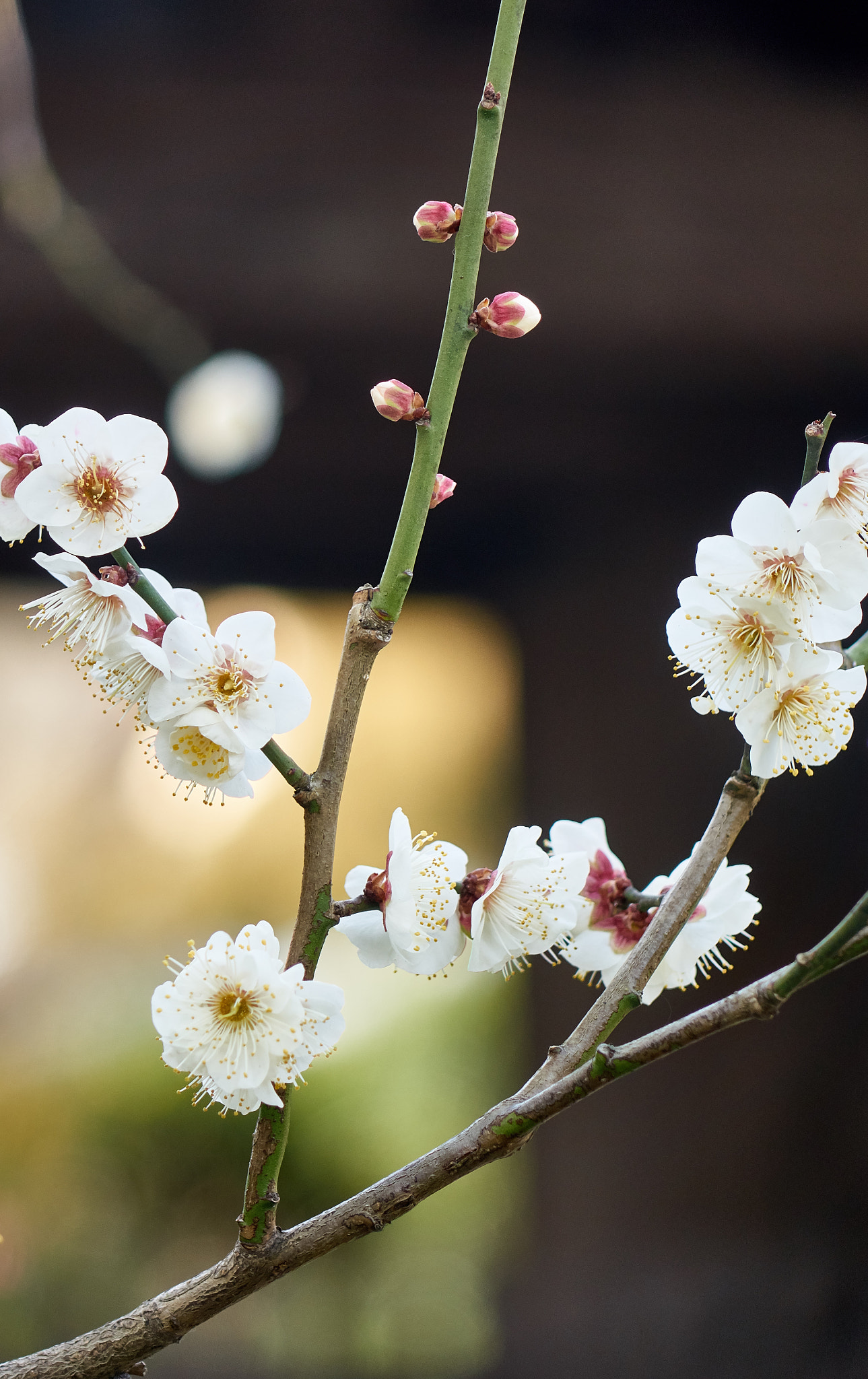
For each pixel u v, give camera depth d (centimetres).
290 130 179
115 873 448
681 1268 212
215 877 453
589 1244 217
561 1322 214
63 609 72
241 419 164
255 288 177
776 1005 69
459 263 71
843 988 211
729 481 212
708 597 72
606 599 225
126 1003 349
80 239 159
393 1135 286
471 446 208
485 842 384
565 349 183
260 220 178
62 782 448
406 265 178
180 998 70
